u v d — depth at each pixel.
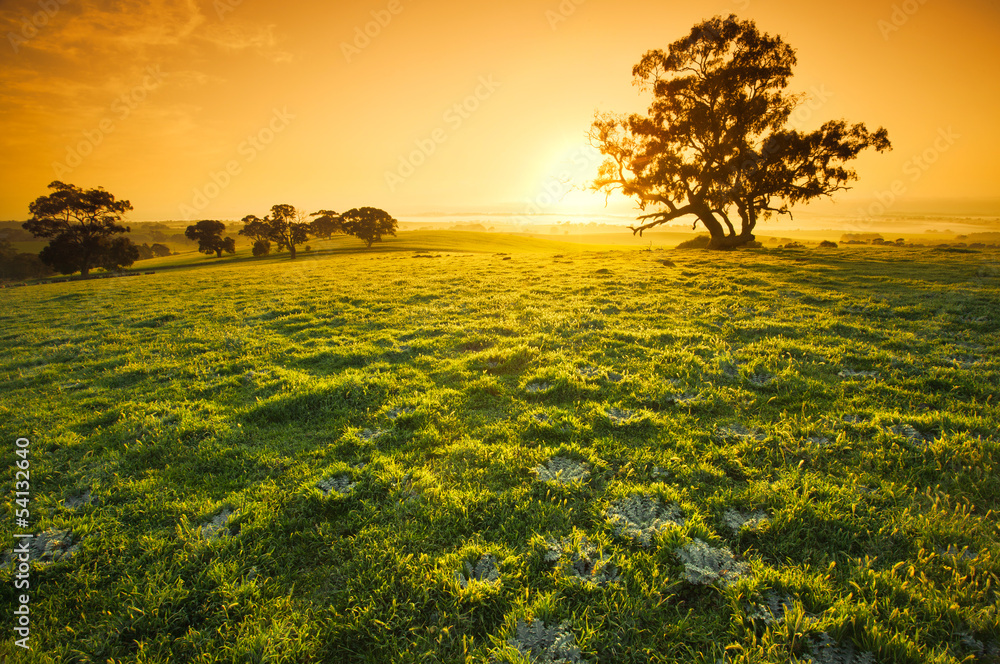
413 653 3.38
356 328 13.80
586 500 5.01
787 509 4.59
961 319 12.16
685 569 3.90
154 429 7.16
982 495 4.83
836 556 4.11
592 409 7.15
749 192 43.19
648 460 5.71
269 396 8.48
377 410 7.62
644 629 3.47
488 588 3.78
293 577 4.20
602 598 3.69
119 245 80.19
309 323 14.87
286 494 5.30
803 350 9.74
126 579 4.16
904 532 4.27
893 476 5.18
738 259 29.12
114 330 15.41
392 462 5.91
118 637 3.65
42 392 9.52
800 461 5.45
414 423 7.05
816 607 3.55
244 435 6.97
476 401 7.85
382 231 106.44
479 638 3.52
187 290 26.56
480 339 11.48
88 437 7.14
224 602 3.87
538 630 3.44
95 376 10.39
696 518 4.53
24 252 118.50
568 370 8.72
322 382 8.59
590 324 12.67
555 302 16.14
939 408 6.89
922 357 9.22
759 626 3.43
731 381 8.20
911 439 5.79
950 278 18.98
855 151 39.84
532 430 6.60
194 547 4.48
